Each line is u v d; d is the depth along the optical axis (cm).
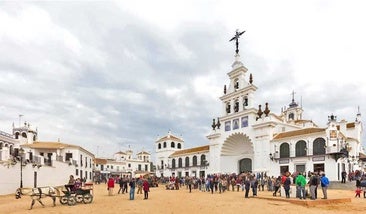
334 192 2753
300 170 4088
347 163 4097
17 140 5228
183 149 7562
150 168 11019
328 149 3750
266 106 4672
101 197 2448
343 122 5300
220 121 5616
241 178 3319
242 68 5400
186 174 6606
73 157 5319
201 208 1683
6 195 2683
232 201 2064
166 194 2794
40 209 1642
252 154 5009
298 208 1678
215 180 3150
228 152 5462
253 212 1526
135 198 2334
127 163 10469
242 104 5244
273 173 4406
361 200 2097
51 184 3916
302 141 4134
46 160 3903
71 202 1841
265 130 4625
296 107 7212
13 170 2883
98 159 9894
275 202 1977
